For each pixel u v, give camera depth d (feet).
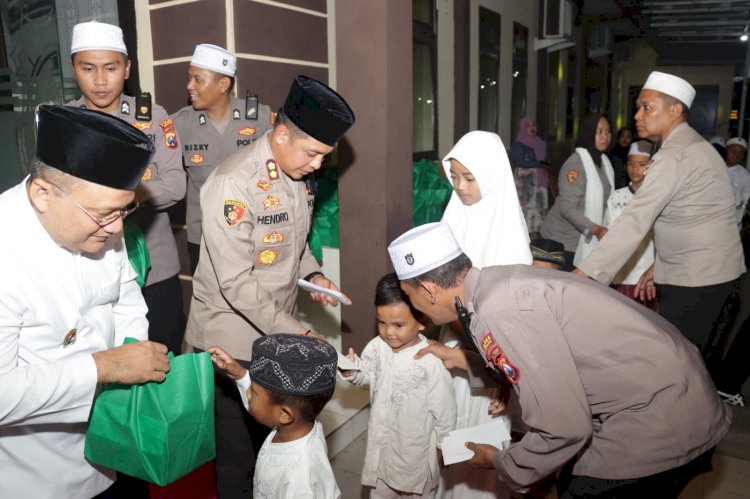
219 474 7.29
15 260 4.05
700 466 4.96
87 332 4.56
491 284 4.66
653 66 55.93
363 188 9.58
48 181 3.83
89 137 3.72
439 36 18.01
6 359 3.96
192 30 11.10
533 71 25.94
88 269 4.61
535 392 4.36
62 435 4.62
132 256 5.92
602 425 4.89
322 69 13.07
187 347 7.10
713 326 8.57
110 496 5.51
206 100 9.39
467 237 7.04
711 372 10.84
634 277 10.94
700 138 8.27
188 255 11.89
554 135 30.12
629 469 4.75
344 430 9.16
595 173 11.93
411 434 6.46
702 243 8.18
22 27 11.02
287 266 6.85
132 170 3.94
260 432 7.22
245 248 6.33
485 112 21.66
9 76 11.10
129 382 4.31
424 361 6.40
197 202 9.95
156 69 11.65
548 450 4.52
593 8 33.19
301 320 11.14
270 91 11.76
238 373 5.61
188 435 4.43
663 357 4.61
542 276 4.77
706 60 52.80
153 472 4.34
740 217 18.45
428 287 4.92
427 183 14.66
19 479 4.49
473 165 6.73
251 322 6.64
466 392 6.91
